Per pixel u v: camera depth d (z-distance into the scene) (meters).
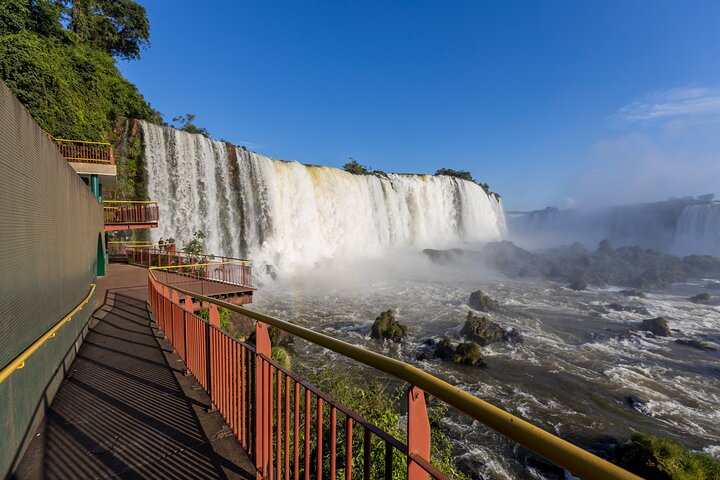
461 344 14.33
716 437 9.69
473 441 9.06
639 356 15.23
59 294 5.05
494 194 63.25
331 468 2.05
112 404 4.39
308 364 12.98
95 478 3.06
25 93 15.44
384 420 5.84
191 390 4.80
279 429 2.63
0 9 15.41
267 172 29.17
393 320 17.48
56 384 4.68
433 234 44.97
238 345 3.43
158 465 3.22
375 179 39.34
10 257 3.14
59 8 19.89
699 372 13.73
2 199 2.96
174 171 24.25
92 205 9.98
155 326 8.44
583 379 12.95
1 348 2.93
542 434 1.00
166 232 23.75
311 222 32.31
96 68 20.98
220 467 3.18
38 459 3.32
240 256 27.16
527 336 17.34
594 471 0.83
